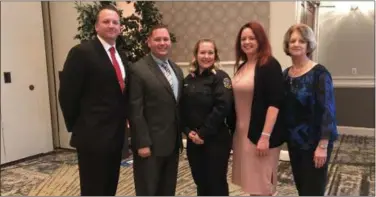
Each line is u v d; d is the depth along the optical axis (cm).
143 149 200
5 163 389
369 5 506
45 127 437
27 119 414
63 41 438
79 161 203
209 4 409
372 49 512
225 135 219
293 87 196
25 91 410
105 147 197
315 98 189
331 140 188
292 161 203
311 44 196
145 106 204
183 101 218
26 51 409
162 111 205
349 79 534
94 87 196
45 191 305
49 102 446
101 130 197
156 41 207
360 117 531
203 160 220
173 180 218
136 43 386
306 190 196
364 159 390
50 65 450
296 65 200
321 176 192
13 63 395
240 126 214
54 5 437
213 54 216
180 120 218
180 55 430
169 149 206
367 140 492
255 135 204
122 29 385
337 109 543
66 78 194
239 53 220
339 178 325
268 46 206
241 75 215
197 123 214
